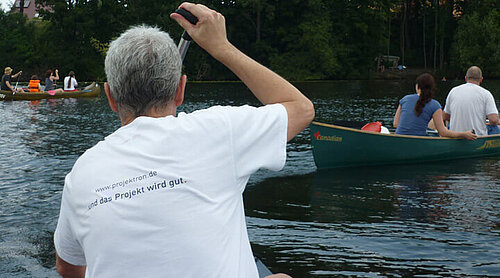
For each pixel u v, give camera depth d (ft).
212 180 3.63
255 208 13.97
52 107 46.34
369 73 135.13
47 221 12.67
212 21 3.97
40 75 125.90
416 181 17.37
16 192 15.64
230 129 3.73
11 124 33.24
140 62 3.72
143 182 3.57
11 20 129.90
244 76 4.05
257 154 3.79
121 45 3.79
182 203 3.54
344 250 10.57
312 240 11.21
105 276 3.55
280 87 4.01
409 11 166.30
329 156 19.80
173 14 4.03
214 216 3.58
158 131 3.70
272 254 10.39
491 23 126.00
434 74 136.56
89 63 128.16
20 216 13.09
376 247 10.74
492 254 10.24
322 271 9.47
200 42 4.02
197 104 52.31
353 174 18.72
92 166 3.70
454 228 11.96
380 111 42.86
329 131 19.57
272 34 134.21
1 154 22.24
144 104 3.82
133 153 3.66
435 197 14.99
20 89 55.31
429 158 21.58
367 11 137.80
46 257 10.26
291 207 14.03
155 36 3.85
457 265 9.70
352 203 14.39
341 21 139.85
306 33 128.16
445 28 154.51
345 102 53.31
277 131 3.83
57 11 128.26
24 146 24.50
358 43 139.33
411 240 11.14
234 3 133.59
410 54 165.07
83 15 127.85
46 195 15.26
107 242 3.51
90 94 60.44
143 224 3.50
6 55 126.93
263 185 16.90
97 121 35.27
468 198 14.82
